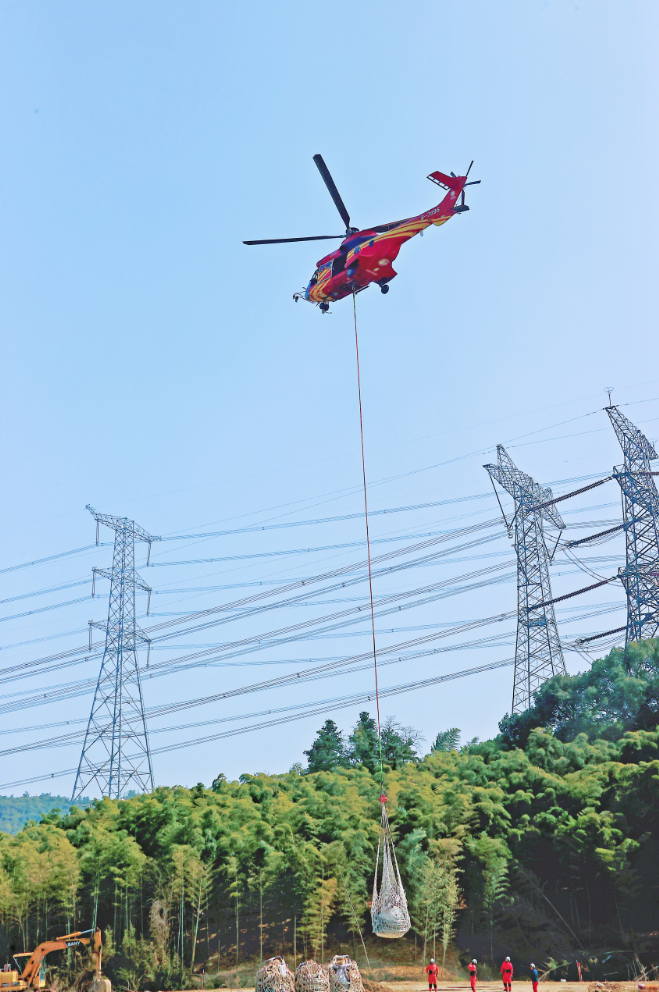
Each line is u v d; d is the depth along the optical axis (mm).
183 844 63062
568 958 55562
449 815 63125
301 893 60156
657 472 72812
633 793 59875
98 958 43688
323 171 31812
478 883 60219
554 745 68750
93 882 61969
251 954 60219
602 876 59000
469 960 58094
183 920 61562
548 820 60688
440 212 30031
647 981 50719
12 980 41750
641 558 71500
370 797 70188
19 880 60812
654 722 68938
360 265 31609
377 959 59375
